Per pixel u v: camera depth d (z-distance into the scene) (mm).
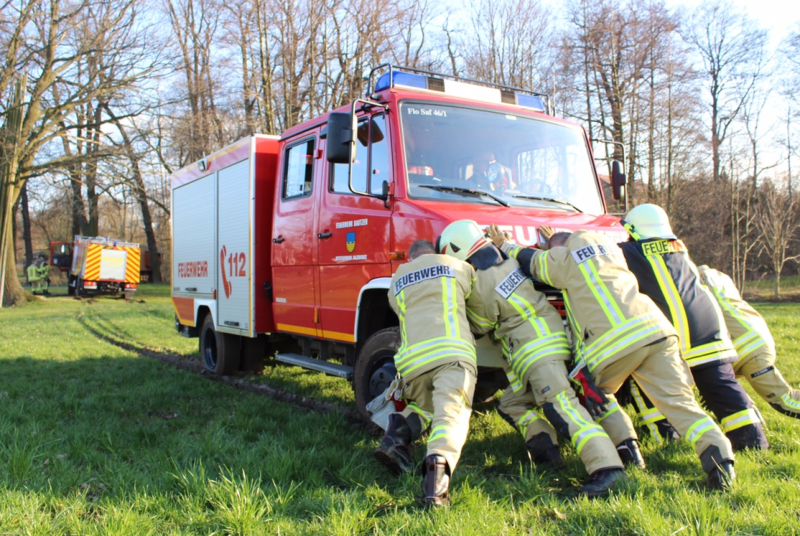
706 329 4316
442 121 5492
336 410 6133
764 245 29250
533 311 4254
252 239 7211
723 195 29312
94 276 29719
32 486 3877
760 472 3918
